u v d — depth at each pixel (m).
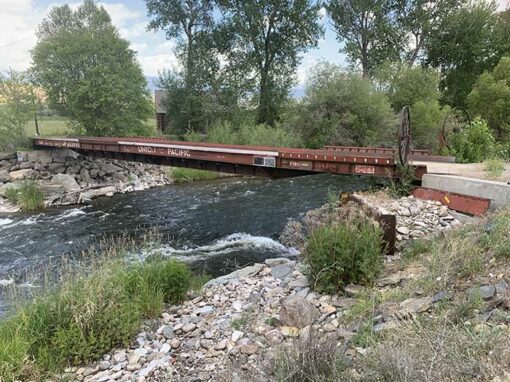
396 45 32.12
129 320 4.79
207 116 27.98
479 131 12.68
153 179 20.45
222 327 4.67
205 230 12.02
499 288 3.46
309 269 5.16
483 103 23.45
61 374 4.12
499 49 32.25
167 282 5.99
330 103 20.47
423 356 2.60
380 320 3.60
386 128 19.92
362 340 3.27
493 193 6.74
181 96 28.17
